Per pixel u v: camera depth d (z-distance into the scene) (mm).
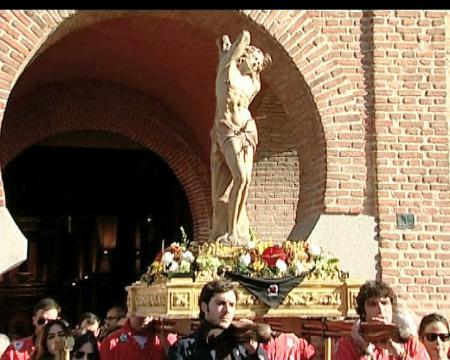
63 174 19328
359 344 4957
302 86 10414
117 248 20734
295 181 14453
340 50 10438
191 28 12227
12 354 6648
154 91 15453
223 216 8945
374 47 10477
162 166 19188
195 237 15898
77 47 13547
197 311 7441
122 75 15016
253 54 9031
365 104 10406
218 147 8992
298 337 7512
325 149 10234
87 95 15406
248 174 8766
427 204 10297
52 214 20469
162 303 7531
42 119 15141
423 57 10570
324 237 10023
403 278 10094
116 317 8867
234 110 8828
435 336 5598
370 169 10297
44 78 14734
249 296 7664
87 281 20859
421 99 10477
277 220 14352
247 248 8211
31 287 20453
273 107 13930
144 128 15742
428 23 10648
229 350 4742
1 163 14898
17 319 20141
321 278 7891
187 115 15570
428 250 10195
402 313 5145
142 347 6703
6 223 9047
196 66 13711
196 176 15859
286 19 10328
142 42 13305
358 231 10117
